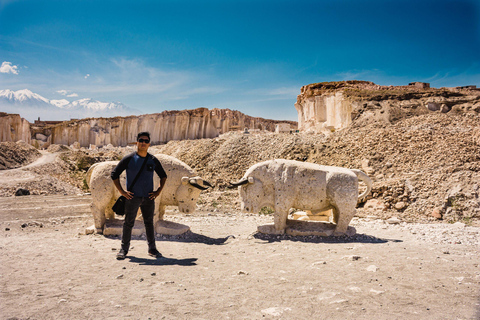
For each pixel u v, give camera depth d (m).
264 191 7.92
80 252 5.45
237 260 5.30
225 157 31.72
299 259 5.37
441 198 14.91
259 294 3.59
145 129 72.56
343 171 7.77
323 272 4.52
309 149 28.05
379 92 34.97
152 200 5.25
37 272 4.24
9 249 5.60
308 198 7.71
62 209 13.94
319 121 39.91
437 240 7.17
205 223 10.32
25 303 3.16
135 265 4.71
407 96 32.53
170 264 4.88
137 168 5.04
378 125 28.12
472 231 8.34
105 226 7.40
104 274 4.22
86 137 68.31
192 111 74.75
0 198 19.19
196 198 7.99
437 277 4.26
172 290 3.66
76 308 3.07
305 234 7.64
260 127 92.50
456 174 16.14
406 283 4.00
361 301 3.38
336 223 7.84
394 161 20.39
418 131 22.83
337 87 43.72
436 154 18.95
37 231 8.42
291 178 7.75
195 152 35.38
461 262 5.08
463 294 3.60
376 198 16.55
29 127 65.69
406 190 16.36
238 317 2.97
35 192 23.64
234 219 11.68
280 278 4.19
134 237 7.14
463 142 19.33
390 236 7.93
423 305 3.27
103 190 7.46
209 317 2.96
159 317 2.92
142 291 3.60
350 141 26.39
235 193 21.81
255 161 29.73
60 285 3.74
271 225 8.03
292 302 3.35
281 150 29.28
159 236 7.39
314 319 2.93
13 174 29.53
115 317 2.89
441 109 29.53
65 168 38.75
